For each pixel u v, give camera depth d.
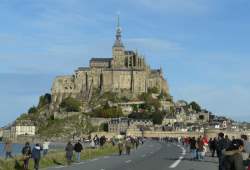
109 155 115.50
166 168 68.81
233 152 30.69
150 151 140.12
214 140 98.62
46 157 83.31
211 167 72.00
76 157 97.88
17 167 70.31
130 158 99.50
